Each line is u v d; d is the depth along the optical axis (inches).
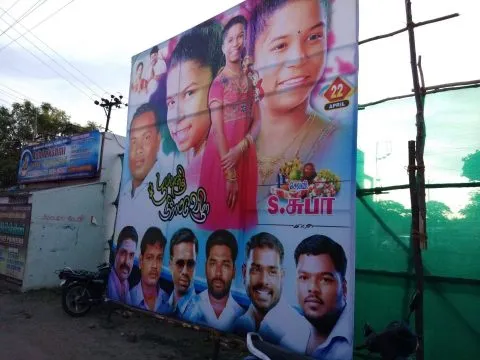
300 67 230.1
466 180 182.4
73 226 456.1
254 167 245.0
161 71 328.2
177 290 280.2
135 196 330.3
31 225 427.8
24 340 260.2
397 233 197.3
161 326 299.7
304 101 225.3
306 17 231.3
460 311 176.7
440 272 183.6
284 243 221.3
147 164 325.1
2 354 230.7
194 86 297.0
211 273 259.3
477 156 181.5
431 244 187.0
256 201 239.9
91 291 334.6
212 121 278.1
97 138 490.6
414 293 171.0
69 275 326.0
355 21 210.1
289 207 222.5
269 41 248.7
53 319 316.8
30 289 423.5
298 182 220.7
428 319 183.3
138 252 316.5
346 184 201.2
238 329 236.5
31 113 1090.7
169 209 298.8
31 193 433.7
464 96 187.2
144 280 306.3
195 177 283.3
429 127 192.7
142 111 339.0
